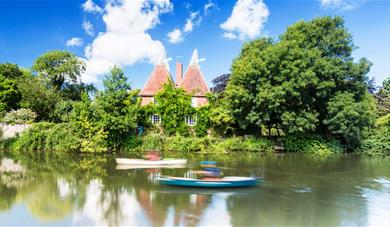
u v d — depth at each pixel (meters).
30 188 18.56
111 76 37.56
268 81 38.50
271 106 37.47
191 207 15.23
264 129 50.56
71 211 14.36
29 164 27.36
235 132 46.03
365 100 42.41
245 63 41.78
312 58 39.44
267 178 22.75
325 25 42.34
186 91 44.16
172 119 42.72
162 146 39.47
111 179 21.41
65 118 45.09
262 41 46.34
